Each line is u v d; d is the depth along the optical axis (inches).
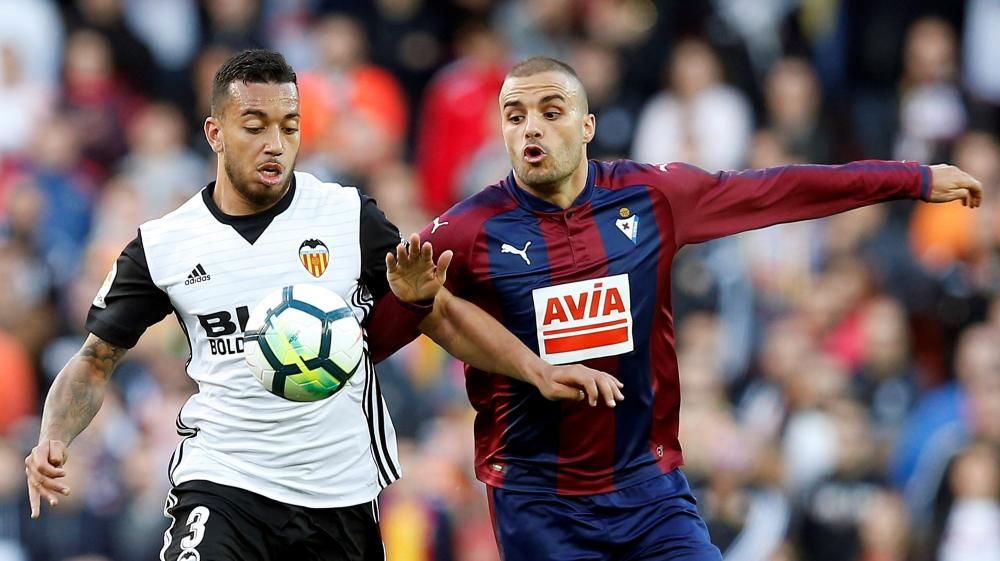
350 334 908.0
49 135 2039.9
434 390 1692.9
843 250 1895.9
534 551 976.3
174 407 1640.0
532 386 964.6
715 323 1788.9
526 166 955.3
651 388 975.0
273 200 929.5
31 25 2140.7
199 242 926.4
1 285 1818.4
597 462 971.3
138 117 2116.1
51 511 1601.9
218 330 922.7
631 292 967.0
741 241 1847.9
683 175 986.1
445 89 2062.0
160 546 1583.4
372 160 1993.1
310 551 938.1
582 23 2169.0
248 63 914.7
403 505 1560.0
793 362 1691.7
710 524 1553.9
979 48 2233.0
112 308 933.8
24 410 1771.7
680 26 2164.1
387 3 2182.6
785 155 1999.3
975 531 1603.1
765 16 2188.7
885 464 1657.2
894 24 2209.6
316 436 920.9
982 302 1835.6
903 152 2087.8
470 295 976.3
